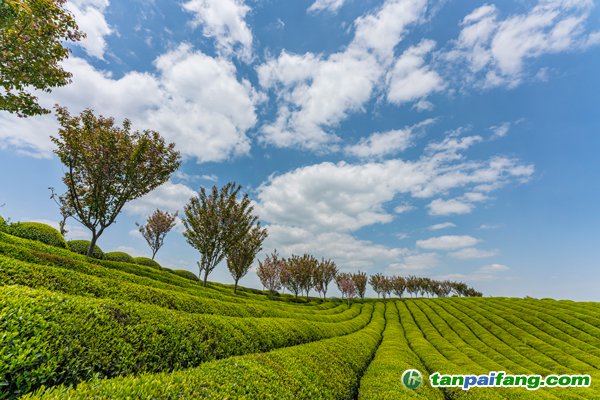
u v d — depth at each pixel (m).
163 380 5.93
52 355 5.93
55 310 7.09
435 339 35.44
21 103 12.14
